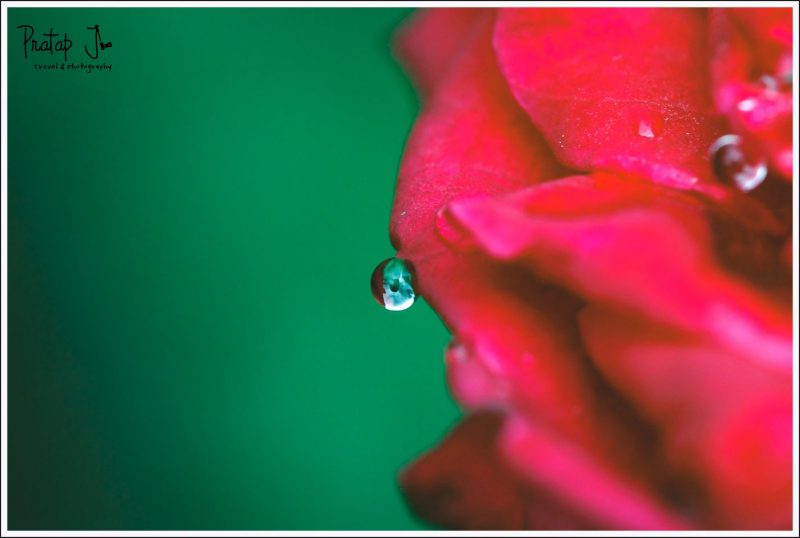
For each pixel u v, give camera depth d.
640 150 0.18
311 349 0.22
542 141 0.19
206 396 0.22
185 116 0.22
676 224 0.18
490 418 0.19
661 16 0.19
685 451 0.17
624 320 0.18
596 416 0.18
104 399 0.22
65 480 0.21
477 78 0.19
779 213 0.18
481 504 0.19
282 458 0.22
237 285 0.22
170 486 0.21
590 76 0.19
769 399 0.17
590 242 0.17
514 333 0.18
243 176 0.22
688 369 0.17
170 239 0.22
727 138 0.18
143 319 0.22
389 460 0.22
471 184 0.19
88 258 0.22
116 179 0.22
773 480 0.17
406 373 0.22
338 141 0.22
